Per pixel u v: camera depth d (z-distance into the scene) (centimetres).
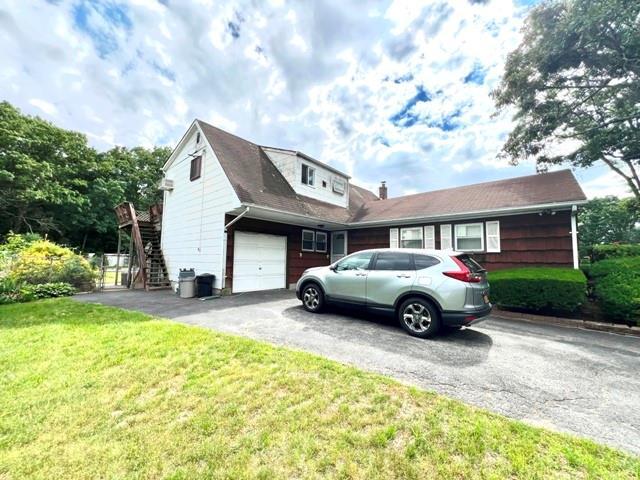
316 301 643
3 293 786
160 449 212
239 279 995
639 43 707
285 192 1155
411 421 238
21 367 350
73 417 253
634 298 577
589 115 966
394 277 527
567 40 799
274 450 207
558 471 186
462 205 1046
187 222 1139
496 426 232
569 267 831
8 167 1873
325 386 296
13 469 198
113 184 2517
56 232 2273
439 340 474
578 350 449
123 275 1293
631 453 208
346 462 194
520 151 1091
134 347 406
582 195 812
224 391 288
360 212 1420
